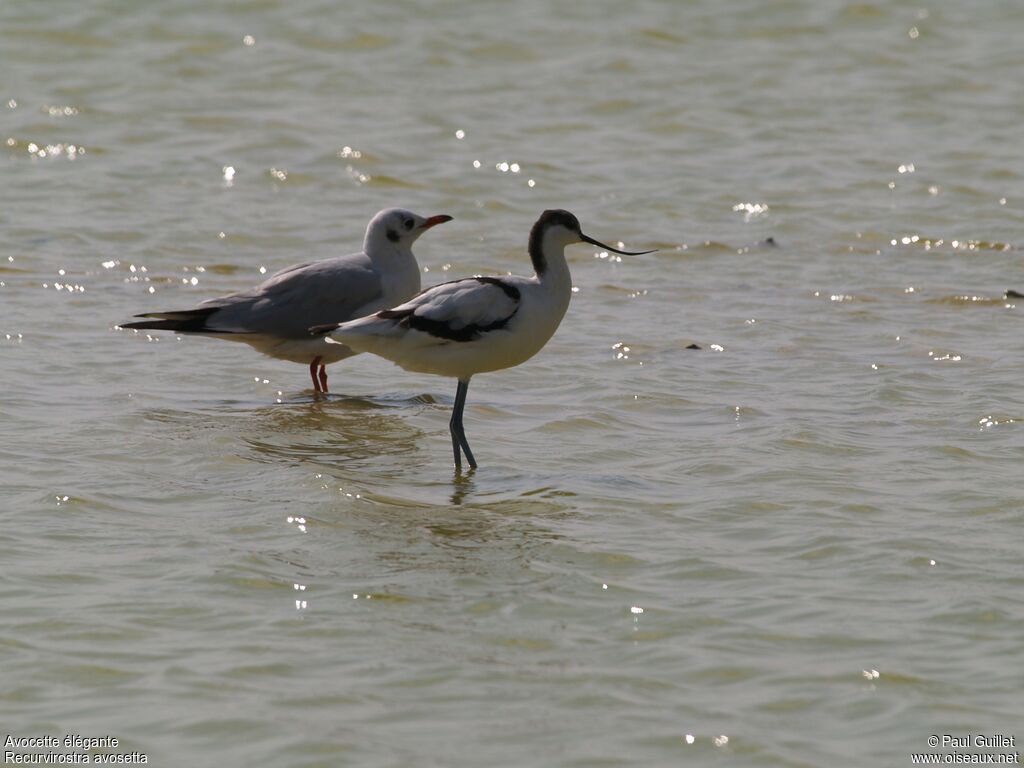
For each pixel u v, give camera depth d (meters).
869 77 30.47
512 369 16.03
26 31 31.39
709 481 12.47
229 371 16.00
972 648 9.30
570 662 9.12
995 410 14.30
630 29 32.66
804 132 27.50
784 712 8.53
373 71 30.41
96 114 27.56
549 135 27.28
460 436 13.09
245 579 10.26
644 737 8.23
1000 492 12.05
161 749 8.02
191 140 26.52
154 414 14.26
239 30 32.09
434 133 27.17
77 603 9.79
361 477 12.62
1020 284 19.86
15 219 22.09
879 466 12.77
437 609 9.87
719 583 10.33
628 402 14.80
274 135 26.78
